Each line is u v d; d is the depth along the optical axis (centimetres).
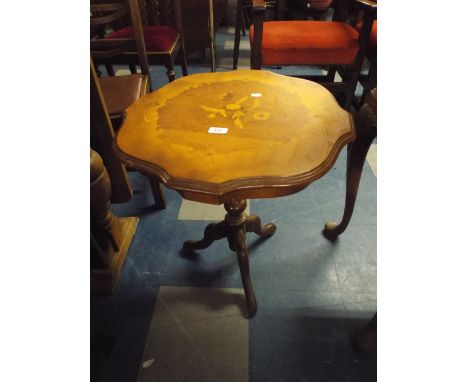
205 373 98
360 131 107
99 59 177
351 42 175
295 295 117
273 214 149
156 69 284
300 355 101
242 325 109
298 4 258
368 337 97
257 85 108
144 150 80
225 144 80
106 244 124
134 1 146
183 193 71
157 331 108
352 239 136
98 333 100
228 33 353
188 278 124
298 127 85
